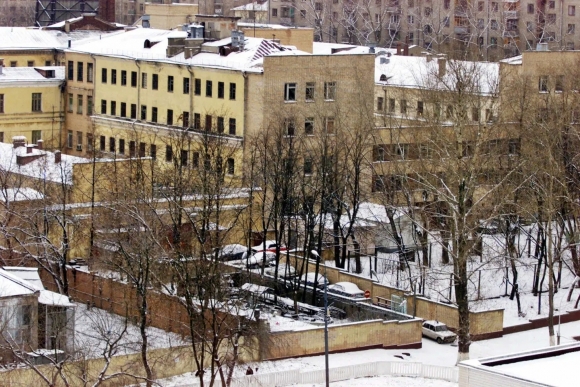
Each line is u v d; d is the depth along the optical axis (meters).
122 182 116.12
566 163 124.19
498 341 107.38
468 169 105.94
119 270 103.88
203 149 124.19
